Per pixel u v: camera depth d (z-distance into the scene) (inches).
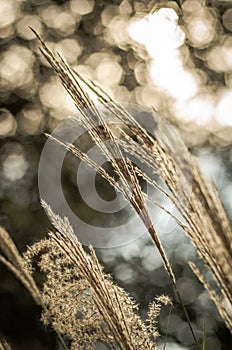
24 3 323.0
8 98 298.8
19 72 304.5
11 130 294.0
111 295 72.1
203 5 302.8
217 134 281.1
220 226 55.2
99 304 71.1
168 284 255.9
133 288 251.9
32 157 290.8
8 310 216.1
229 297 56.9
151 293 253.0
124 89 297.4
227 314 63.9
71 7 319.6
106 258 250.4
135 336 74.9
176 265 259.3
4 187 276.4
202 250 58.7
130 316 75.5
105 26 310.0
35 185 281.4
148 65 293.0
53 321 80.0
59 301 78.1
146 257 255.1
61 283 78.7
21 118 297.3
